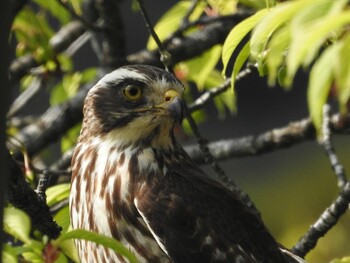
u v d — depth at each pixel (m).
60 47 15.89
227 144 14.78
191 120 11.96
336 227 18.86
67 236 8.07
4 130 6.35
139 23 28.55
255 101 29.59
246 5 13.74
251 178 26.41
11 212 7.93
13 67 15.27
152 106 10.88
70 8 13.95
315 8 6.38
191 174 11.02
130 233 10.45
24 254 8.35
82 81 15.55
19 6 12.95
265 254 10.88
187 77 14.44
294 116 29.53
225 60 8.72
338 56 6.47
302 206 23.77
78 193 10.73
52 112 15.86
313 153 25.53
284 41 7.09
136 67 11.14
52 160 21.98
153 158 10.84
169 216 10.48
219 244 10.63
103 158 10.78
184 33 14.12
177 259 10.42
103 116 10.98
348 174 24.06
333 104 17.22
